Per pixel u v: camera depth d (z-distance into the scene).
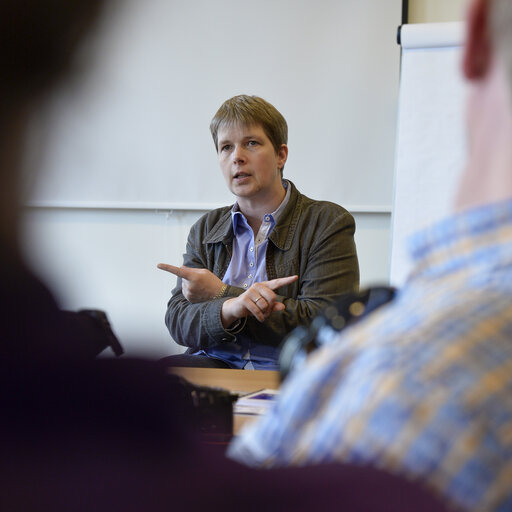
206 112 3.84
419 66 2.45
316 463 0.37
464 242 0.41
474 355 0.35
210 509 0.36
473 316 0.37
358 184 3.71
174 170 3.88
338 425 0.37
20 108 0.42
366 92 3.69
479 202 0.42
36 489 0.37
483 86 0.43
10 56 0.41
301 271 2.32
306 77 3.73
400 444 0.34
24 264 0.41
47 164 0.43
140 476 0.37
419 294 0.42
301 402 0.41
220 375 1.71
